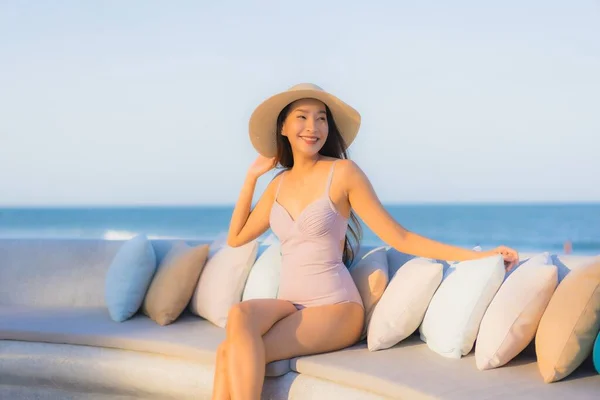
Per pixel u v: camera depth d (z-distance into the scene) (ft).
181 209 132.98
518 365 9.33
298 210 11.03
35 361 11.93
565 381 8.60
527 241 105.40
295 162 11.52
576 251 95.96
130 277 13.25
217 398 9.38
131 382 11.21
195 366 10.67
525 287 9.20
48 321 12.89
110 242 15.17
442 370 9.16
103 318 13.29
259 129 11.82
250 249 12.64
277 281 12.19
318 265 10.75
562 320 8.51
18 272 15.40
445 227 121.08
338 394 9.27
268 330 10.12
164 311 12.56
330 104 11.43
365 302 11.12
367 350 10.43
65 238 15.62
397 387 8.59
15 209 132.57
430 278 10.25
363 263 11.68
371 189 10.94
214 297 12.39
